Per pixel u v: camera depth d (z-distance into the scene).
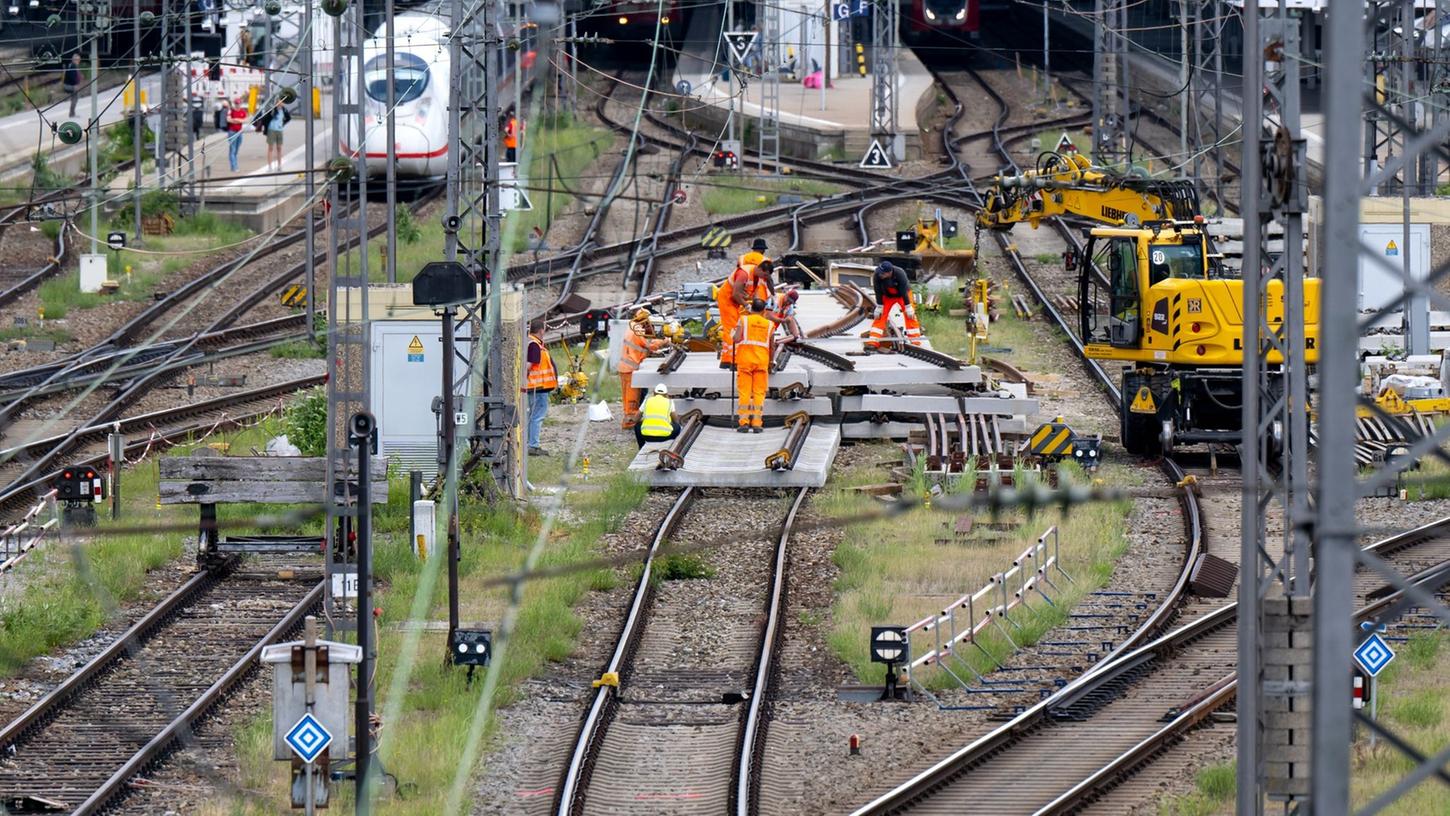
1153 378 117.94
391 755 65.38
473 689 73.12
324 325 156.75
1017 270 189.75
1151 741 66.69
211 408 133.75
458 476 101.00
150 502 105.81
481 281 102.38
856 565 92.38
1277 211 49.69
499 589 86.69
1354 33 36.34
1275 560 91.38
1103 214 149.50
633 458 119.12
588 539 97.38
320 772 57.31
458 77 100.19
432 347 106.19
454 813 59.81
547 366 120.31
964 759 65.31
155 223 199.88
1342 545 37.16
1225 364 116.25
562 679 76.31
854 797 62.50
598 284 180.88
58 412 129.75
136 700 72.56
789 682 76.12
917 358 129.00
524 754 67.00
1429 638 80.06
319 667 56.75
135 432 126.38
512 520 100.12
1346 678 37.16
